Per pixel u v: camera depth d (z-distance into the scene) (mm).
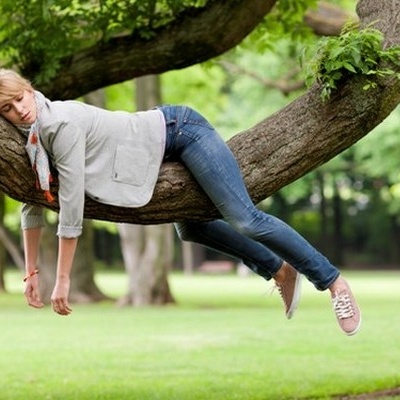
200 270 69312
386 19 8617
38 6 11109
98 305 31203
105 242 75625
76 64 11406
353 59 7883
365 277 56250
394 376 13633
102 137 7332
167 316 26281
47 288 31812
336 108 8164
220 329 22219
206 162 7539
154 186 7586
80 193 7148
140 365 15930
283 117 8273
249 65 42969
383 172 47219
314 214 72250
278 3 13242
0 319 25734
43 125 7121
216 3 11211
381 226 71188
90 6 11688
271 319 24859
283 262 8477
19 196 7645
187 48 11258
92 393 12883
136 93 29641
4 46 11594
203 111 36750
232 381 13852
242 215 7582
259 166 8125
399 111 43844
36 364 16234
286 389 12836
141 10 11227
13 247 37875
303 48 8305
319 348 17984
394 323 22797
